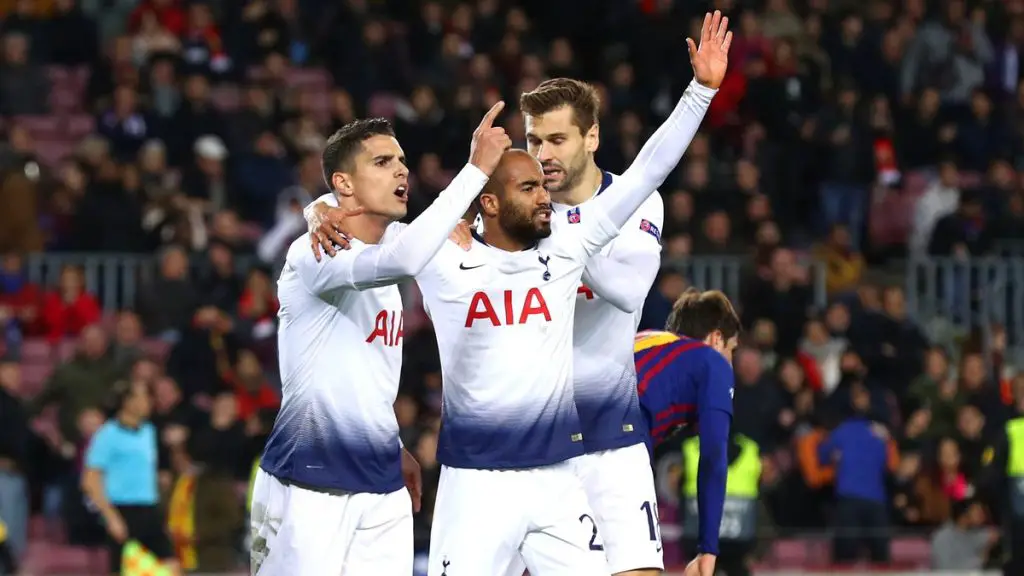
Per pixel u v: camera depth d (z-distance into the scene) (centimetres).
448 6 7256
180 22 7075
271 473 2375
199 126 6378
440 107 6612
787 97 6725
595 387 2502
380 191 2316
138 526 4325
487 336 2338
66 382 5178
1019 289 6228
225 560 4634
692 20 6925
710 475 2570
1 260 5916
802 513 5144
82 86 7125
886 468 5056
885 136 6756
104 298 6012
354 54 6912
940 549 4856
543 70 6950
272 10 7062
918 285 6412
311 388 2345
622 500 2494
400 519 2395
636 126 6328
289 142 6338
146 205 6050
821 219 6600
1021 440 4225
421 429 4791
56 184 6088
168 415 4909
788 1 7350
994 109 7088
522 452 2344
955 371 6053
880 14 7294
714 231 5959
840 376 5331
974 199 6400
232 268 5722
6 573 4456
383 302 2352
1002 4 7406
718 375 2611
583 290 2483
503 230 2331
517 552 2406
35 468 5025
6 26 7162
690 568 2573
